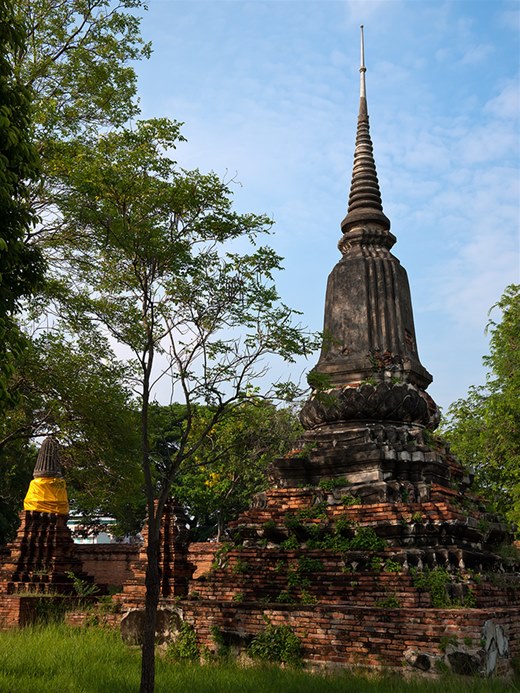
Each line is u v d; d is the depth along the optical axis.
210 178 12.98
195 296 13.50
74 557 27.56
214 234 13.44
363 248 21.48
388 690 11.65
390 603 14.58
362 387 18.84
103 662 14.49
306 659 14.25
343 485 17.50
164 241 12.89
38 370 17.19
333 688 11.98
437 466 17.91
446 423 31.22
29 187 14.33
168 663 14.84
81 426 18.20
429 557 15.25
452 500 17.33
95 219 12.88
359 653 13.71
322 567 16.00
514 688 11.62
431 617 13.21
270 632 14.75
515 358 27.78
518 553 18.02
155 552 12.24
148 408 15.05
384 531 16.05
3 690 11.88
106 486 20.23
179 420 16.42
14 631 19.41
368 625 13.78
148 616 11.77
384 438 18.16
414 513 16.14
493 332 29.45
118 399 17.89
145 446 12.81
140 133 12.84
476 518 17.47
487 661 12.70
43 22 15.04
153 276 13.23
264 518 17.67
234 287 13.49
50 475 27.55
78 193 13.49
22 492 41.41
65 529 27.31
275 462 18.56
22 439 19.88
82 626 19.05
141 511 42.19
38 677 13.17
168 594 20.48
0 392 9.68
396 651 13.35
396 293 20.62
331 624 14.20
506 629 13.75
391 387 18.80
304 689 11.97
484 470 28.56
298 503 17.75
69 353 17.61
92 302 14.64
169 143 12.97
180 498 36.09
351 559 15.66
